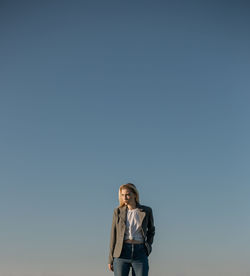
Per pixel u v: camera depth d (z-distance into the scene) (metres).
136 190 6.16
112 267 6.10
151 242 6.12
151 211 6.13
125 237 5.94
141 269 5.82
